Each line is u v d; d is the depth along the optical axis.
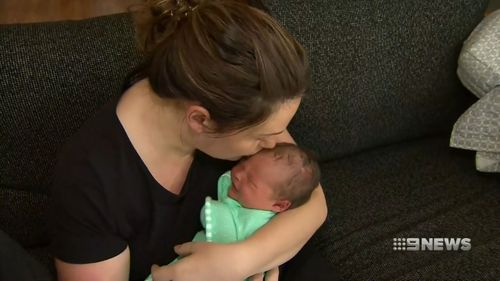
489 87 1.34
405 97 1.42
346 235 1.23
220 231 1.01
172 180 0.96
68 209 0.82
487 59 1.32
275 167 1.02
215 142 0.85
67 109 1.07
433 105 1.48
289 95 0.77
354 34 1.28
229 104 0.74
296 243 0.96
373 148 1.52
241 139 0.83
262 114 0.76
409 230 1.23
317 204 1.04
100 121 0.86
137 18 0.85
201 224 1.08
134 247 0.98
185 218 1.02
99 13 1.92
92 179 0.82
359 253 1.18
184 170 0.98
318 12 1.23
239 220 1.03
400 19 1.32
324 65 1.26
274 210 1.04
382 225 1.25
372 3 1.29
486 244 1.19
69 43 1.06
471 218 1.27
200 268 0.88
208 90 0.73
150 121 0.86
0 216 1.13
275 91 0.74
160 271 0.91
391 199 1.33
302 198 1.03
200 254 0.89
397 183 1.39
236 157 0.94
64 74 1.05
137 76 0.89
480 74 1.33
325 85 1.29
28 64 1.02
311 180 1.04
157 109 0.84
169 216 0.98
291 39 0.76
